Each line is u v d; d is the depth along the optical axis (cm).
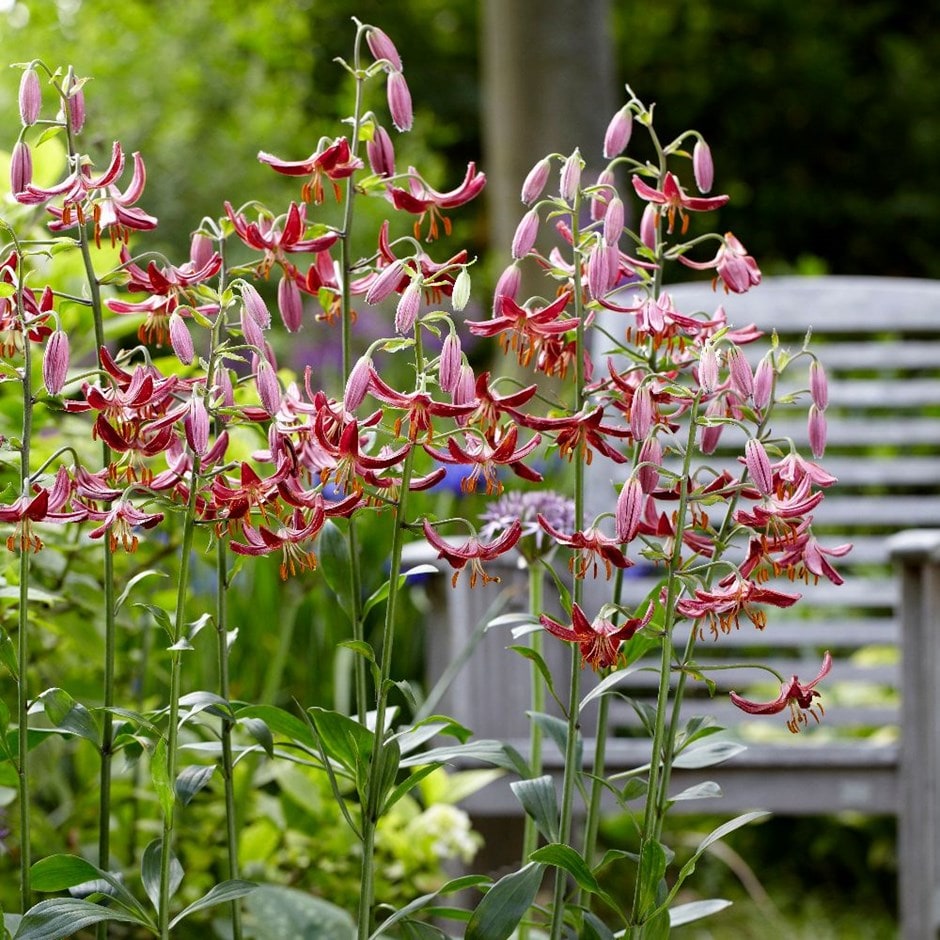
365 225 688
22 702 172
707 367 159
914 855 301
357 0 1147
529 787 179
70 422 262
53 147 276
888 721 378
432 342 625
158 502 170
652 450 162
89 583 245
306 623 370
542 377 442
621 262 180
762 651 450
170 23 766
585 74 625
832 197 1078
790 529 162
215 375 165
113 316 287
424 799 300
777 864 462
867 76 1116
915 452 490
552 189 611
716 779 306
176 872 184
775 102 1095
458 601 302
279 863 284
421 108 1129
